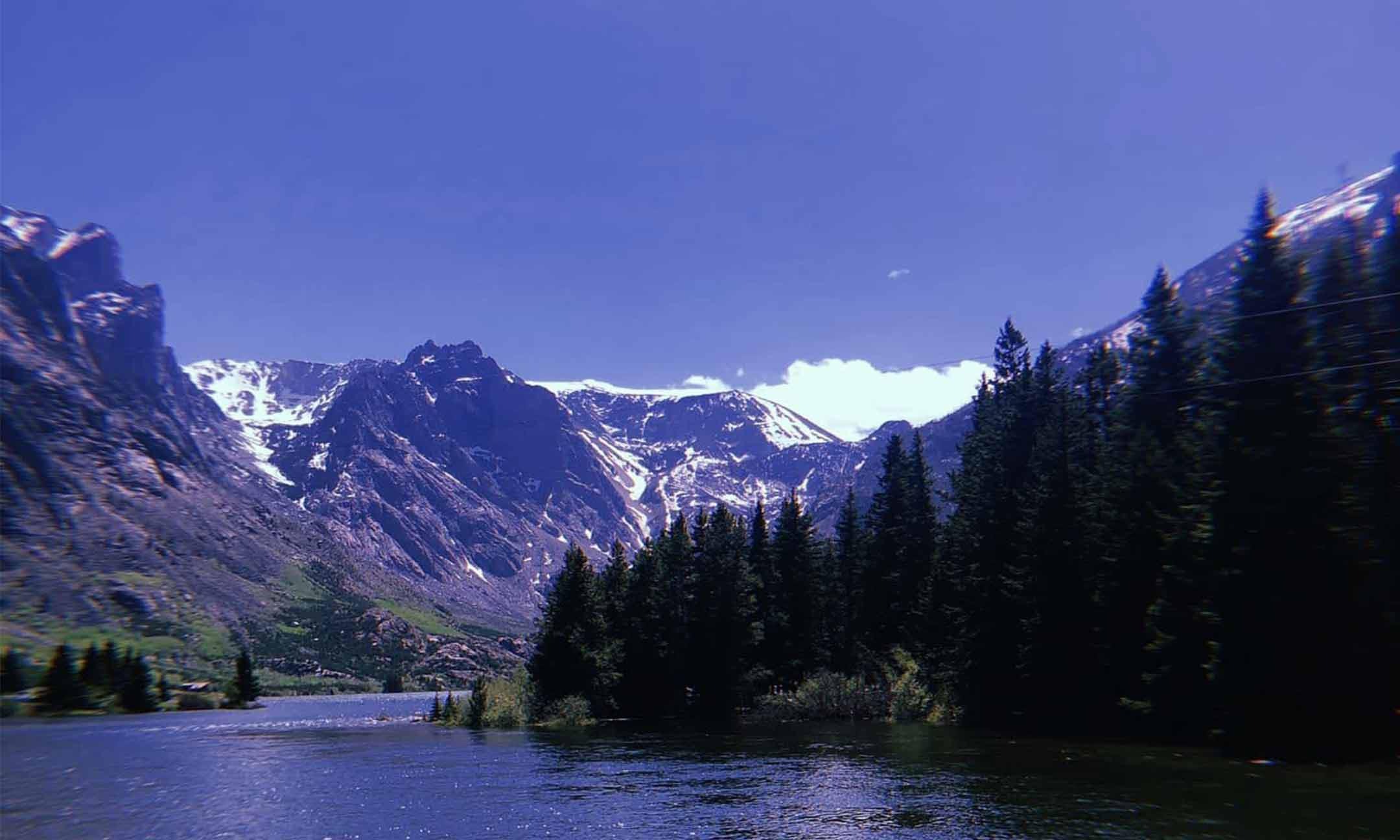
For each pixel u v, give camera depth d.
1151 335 67.31
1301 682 44.09
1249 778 37.31
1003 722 70.88
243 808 37.78
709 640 95.81
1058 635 63.94
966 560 80.12
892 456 101.19
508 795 39.53
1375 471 44.41
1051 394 80.38
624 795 38.75
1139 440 59.56
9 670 164.25
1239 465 46.56
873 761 47.81
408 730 89.75
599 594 93.38
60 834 32.75
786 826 30.66
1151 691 53.56
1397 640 43.47
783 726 78.31
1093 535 61.81
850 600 102.50
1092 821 29.22
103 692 152.00
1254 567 45.28
